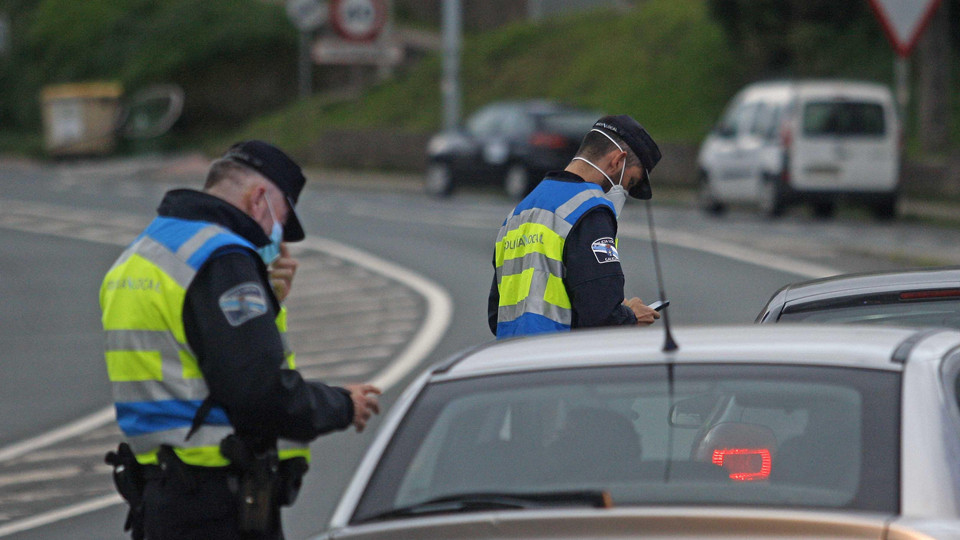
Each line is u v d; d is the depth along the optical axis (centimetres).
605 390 1137
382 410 3300
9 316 5131
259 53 15675
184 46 15812
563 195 1731
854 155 7550
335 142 12800
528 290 1708
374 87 14212
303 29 14375
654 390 1125
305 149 13288
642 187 1803
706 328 1270
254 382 1264
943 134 9138
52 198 10150
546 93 12488
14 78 17325
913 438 1034
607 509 1023
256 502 1305
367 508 1091
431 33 16650
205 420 1296
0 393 3747
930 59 9119
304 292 5591
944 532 959
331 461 2783
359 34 13100
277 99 15688
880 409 1065
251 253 1309
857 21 10319
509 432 1130
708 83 11212
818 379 1109
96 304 5388
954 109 9819
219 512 1301
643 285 5069
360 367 3916
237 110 15650
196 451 1294
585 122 9381
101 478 2773
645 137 1764
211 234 1307
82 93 14950
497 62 13462
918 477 1009
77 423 3334
